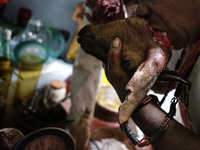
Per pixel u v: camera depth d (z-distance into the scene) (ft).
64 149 1.91
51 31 5.23
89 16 1.95
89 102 2.80
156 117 1.31
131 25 1.30
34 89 3.84
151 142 1.28
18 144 1.66
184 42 1.39
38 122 2.89
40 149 1.80
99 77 2.68
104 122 3.54
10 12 5.45
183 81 1.28
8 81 3.26
